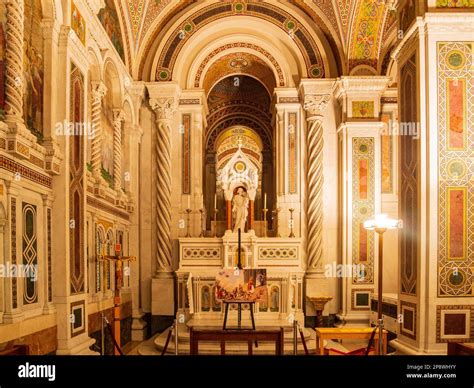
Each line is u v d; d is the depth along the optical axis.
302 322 11.77
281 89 13.35
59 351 7.03
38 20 6.93
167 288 12.51
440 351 6.96
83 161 8.09
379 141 12.53
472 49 7.30
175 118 13.37
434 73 7.27
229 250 12.19
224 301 8.80
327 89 12.84
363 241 12.39
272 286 11.23
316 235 12.62
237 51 13.77
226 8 13.26
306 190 13.17
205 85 15.06
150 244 12.83
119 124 11.12
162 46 13.02
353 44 12.58
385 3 11.77
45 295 6.87
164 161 12.78
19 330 5.95
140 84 12.61
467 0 7.31
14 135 5.80
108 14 10.62
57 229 7.21
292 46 13.20
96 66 9.42
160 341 10.62
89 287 8.86
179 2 13.10
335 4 12.56
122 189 11.88
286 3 13.23
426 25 7.29
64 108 7.28
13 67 5.92
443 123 7.25
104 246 9.79
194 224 13.18
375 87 12.47
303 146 13.30
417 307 7.18
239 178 13.04
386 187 13.00
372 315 11.99
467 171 7.21
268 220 17.55
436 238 7.12
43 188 6.90
